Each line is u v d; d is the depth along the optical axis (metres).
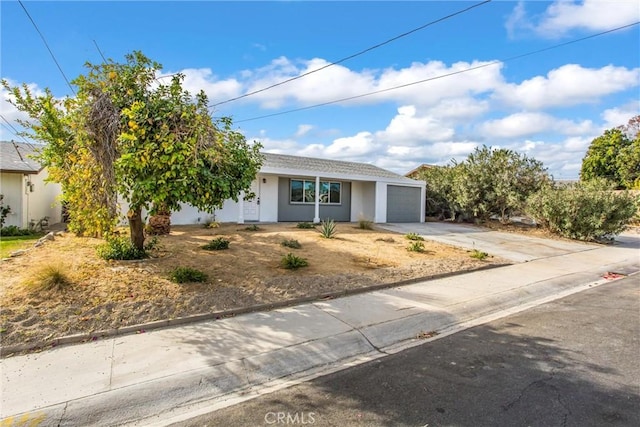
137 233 7.23
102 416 2.92
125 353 3.93
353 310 5.62
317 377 3.70
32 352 3.88
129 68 6.07
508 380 3.58
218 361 3.82
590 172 35.88
